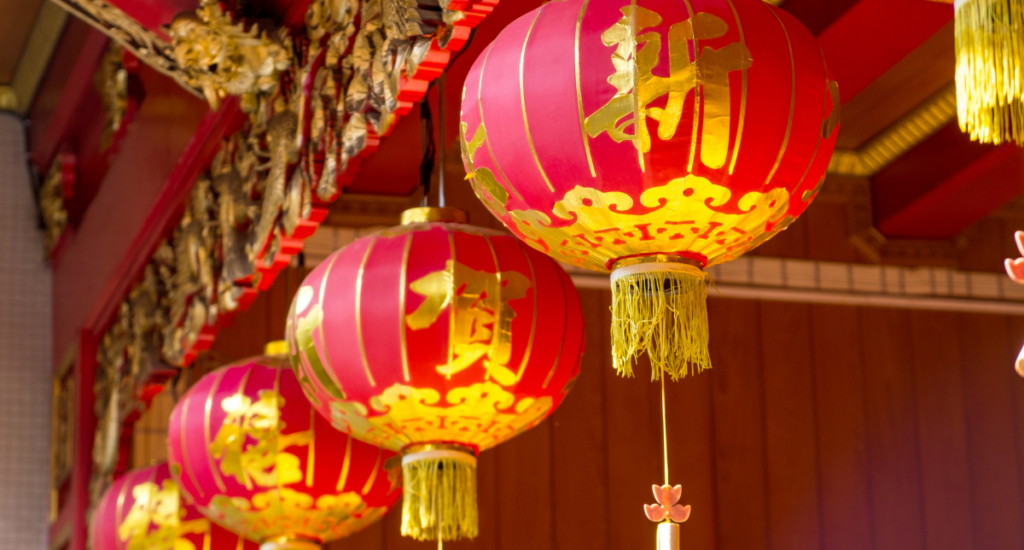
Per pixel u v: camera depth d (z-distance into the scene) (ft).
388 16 9.65
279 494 11.62
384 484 11.80
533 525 18.17
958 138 18.21
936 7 13.71
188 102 14.10
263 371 11.95
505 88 7.34
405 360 9.39
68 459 19.04
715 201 7.25
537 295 9.61
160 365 15.75
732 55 7.06
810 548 18.99
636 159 7.05
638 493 18.63
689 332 7.64
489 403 9.60
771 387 19.53
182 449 11.93
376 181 16.85
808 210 20.01
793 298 19.88
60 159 19.72
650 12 7.09
